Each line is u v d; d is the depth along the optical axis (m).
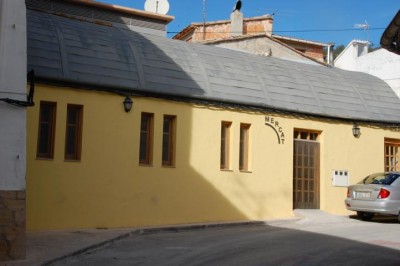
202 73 15.20
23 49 9.09
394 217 16.16
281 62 18.06
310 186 16.61
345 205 15.73
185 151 14.11
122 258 9.14
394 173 14.93
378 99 18.66
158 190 13.57
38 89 12.19
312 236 11.83
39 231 11.73
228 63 16.27
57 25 13.90
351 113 17.38
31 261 8.50
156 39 15.84
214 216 14.37
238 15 28.33
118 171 13.03
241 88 15.53
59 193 12.23
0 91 8.74
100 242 10.46
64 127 12.45
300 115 16.28
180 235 12.25
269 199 15.41
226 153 15.05
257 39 26.30
